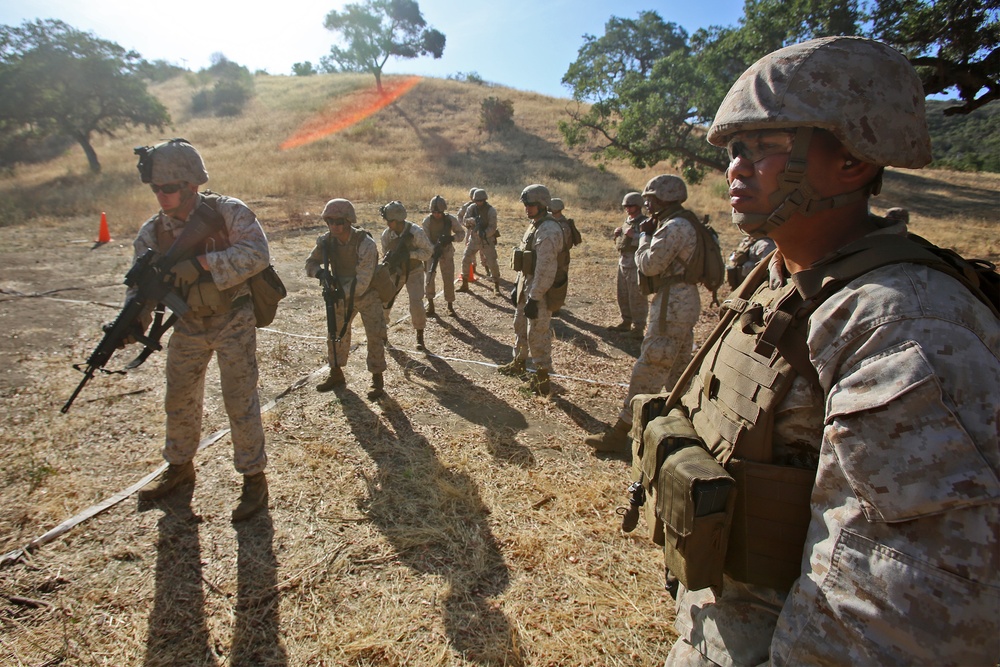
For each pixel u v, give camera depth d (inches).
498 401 183.6
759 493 44.4
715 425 49.9
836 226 42.5
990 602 30.1
